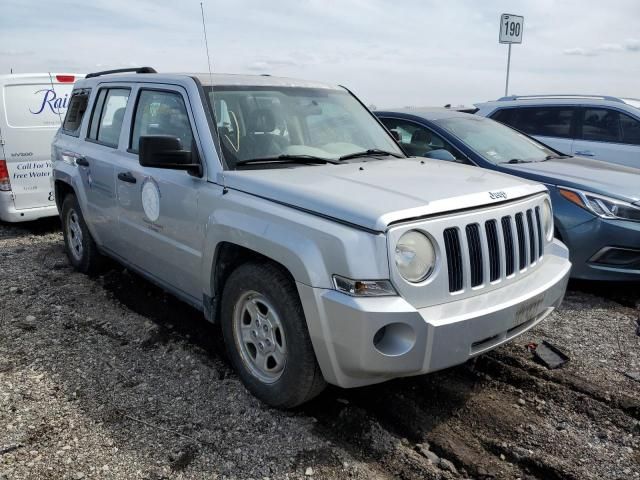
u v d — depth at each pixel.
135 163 4.38
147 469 2.81
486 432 3.13
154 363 3.88
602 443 3.03
